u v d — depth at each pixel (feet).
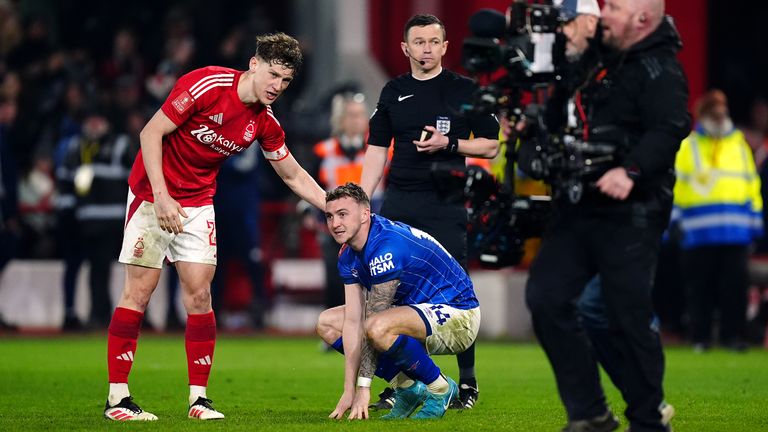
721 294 150.71
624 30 59.98
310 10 242.17
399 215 84.43
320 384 103.76
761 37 251.39
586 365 60.80
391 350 71.72
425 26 84.02
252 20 217.15
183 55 201.67
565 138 59.52
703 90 208.23
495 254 64.69
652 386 59.52
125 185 168.86
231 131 73.87
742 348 150.10
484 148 83.51
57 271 187.32
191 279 75.41
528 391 97.09
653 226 60.08
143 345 152.35
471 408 82.33
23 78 202.18
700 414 79.05
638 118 59.93
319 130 197.67
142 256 74.79
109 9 226.38
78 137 171.83
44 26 212.64
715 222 148.46
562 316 60.54
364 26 231.91
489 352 145.28
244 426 69.87
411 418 74.33
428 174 83.97
